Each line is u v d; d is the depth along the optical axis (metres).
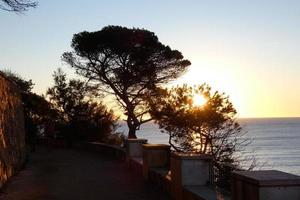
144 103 36.44
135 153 21.09
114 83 37.09
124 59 36.72
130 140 21.09
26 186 15.82
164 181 13.03
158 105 23.19
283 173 6.73
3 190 14.95
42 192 14.40
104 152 32.53
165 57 36.56
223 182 15.03
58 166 23.05
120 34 35.62
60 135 45.88
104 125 46.56
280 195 6.10
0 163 15.62
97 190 14.37
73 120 45.94
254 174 6.66
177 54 36.75
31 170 21.20
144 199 12.29
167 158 15.61
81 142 42.16
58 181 16.97
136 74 36.59
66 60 37.97
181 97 21.70
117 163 23.98
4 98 18.50
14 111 21.73
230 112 21.33
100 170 20.44
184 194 10.38
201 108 21.36
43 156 30.80
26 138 36.88
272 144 162.25
